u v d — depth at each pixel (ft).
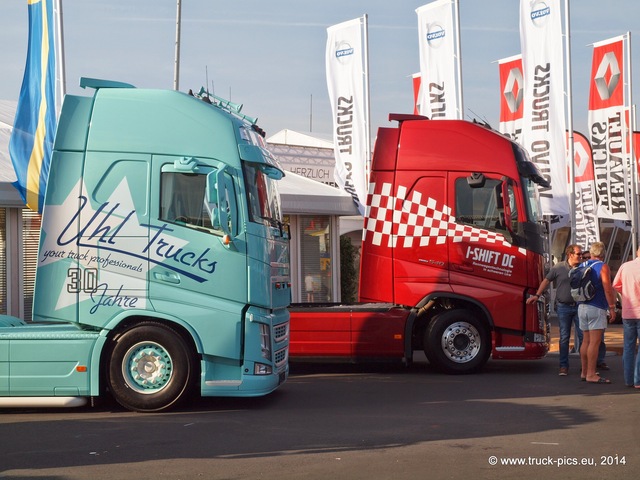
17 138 48.62
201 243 33.83
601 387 39.88
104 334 33.83
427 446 26.76
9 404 33.78
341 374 47.21
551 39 64.08
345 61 69.00
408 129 46.98
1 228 54.39
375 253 46.85
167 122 34.35
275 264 35.81
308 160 94.12
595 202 71.82
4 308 54.39
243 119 37.47
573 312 44.32
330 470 23.68
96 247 33.91
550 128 64.18
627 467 23.66
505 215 45.52
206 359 33.86
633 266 39.40
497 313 45.57
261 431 29.66
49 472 23.72
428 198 46.26
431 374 46.24
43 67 48.44
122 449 26.76
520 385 41.01
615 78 69.21
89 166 34.12
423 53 65.98
